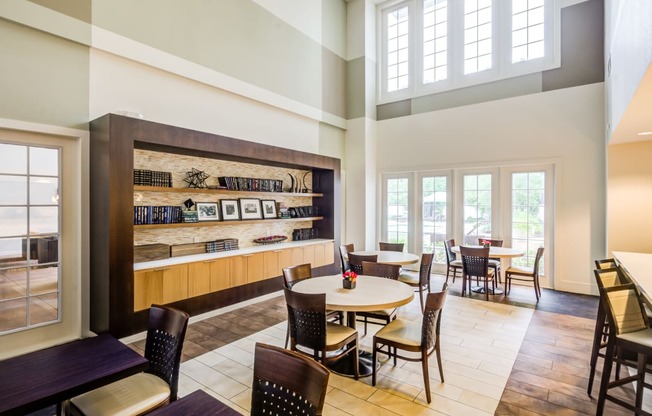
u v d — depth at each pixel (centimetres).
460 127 659
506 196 611
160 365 201
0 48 305
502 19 617
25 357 186
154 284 374
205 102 476
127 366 177
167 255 421
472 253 506
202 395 145
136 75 402
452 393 258
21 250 320
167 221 422
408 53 735
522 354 325
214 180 500
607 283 270
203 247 467
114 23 376
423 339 247
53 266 338
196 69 457
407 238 730
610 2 424
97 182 350
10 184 315
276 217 585
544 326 397
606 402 247
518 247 600
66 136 345
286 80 602
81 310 352
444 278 649
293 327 265
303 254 580
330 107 712
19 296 318
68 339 343
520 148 594
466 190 655
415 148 715
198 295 418
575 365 303
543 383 273
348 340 269
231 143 461
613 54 372
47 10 328
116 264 340
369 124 746
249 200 543
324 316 245
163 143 381
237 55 514
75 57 352
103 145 342
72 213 350
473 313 442
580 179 540
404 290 296
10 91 310
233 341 357
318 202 678
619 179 453
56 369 173
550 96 567
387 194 758
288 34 608
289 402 139
